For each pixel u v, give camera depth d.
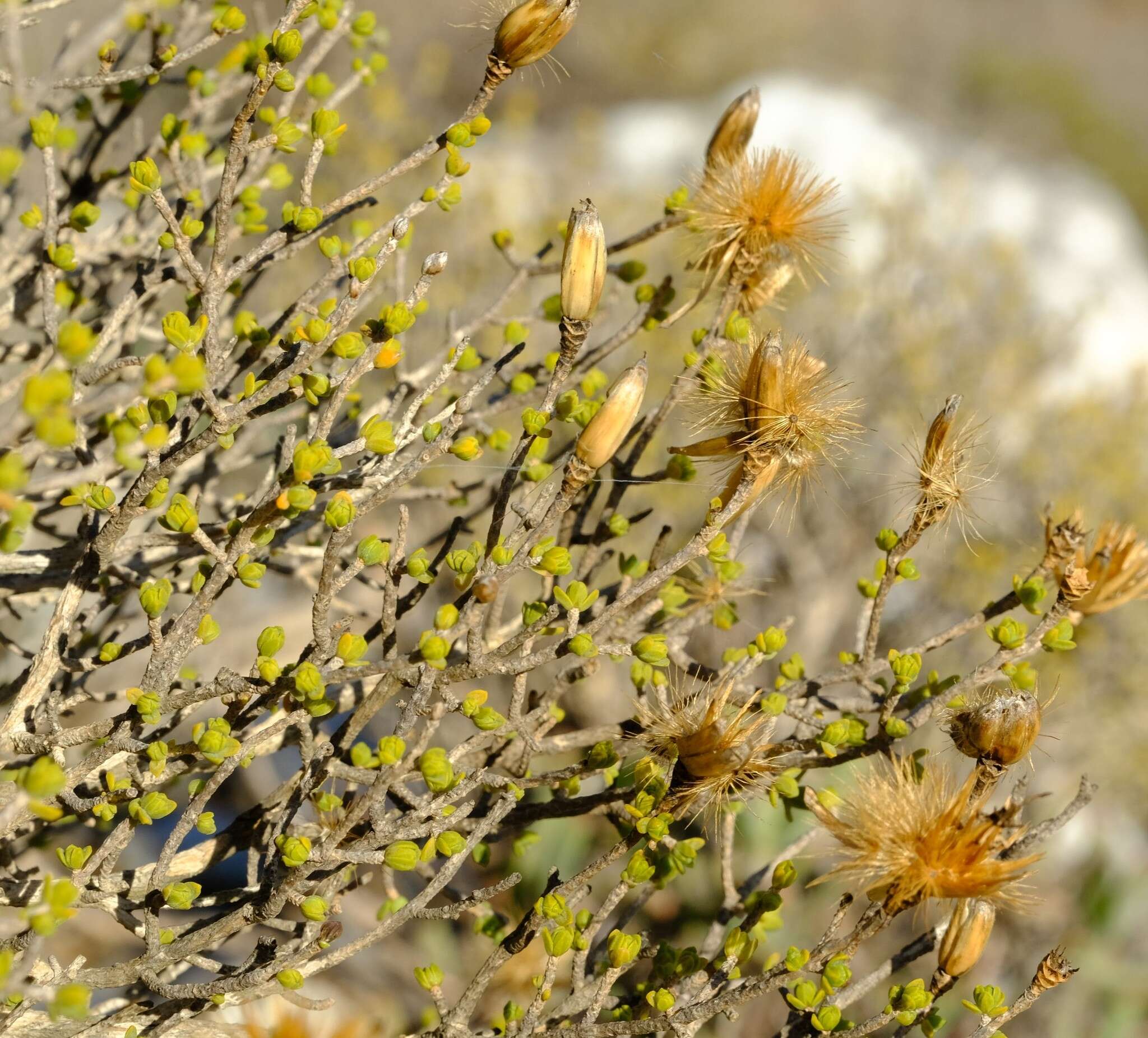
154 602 0.91
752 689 0.96
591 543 0.97
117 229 1.01
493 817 0.93
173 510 0.91
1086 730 1.70
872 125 3.36
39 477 1.02
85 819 0.96
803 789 0.96
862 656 0.96
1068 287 2.76
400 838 0.92
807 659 1.68
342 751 0.94
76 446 0.95
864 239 2.07
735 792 0.93
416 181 1.80
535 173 2.15
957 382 1.85
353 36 1.00
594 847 1.45
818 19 5.03
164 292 1.02
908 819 0.92
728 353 0.96
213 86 1.01
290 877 0.91
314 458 0.90
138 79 1.01
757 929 0.95
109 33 0.94
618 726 0.96
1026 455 1.78
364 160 1.69
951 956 0.92
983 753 0.91
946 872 0.91
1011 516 1.78
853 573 1.76
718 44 4.56
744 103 0.97
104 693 0.95
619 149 3.14
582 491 0.98
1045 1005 1.55
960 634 0.95
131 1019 0.94
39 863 1.04
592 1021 0.92
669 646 0.97
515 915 1.08
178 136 0.97
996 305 2.00
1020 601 0.95
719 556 0.92
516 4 0.95
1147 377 1.92
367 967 1.31
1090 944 1.59
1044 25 5.82
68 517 1.20
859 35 5.10
